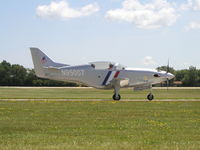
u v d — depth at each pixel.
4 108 26.89
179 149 12.66
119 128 17.70
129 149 12.54
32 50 39.41
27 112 24.34
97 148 12.63
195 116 22.89
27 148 12.62
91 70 38.69
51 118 21.34
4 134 15.87
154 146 13.11
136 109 26.92
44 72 39.38
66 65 39.28
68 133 16.16
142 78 39.19
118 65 39.06
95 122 19.78
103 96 50.84
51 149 12.51
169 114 23.88
